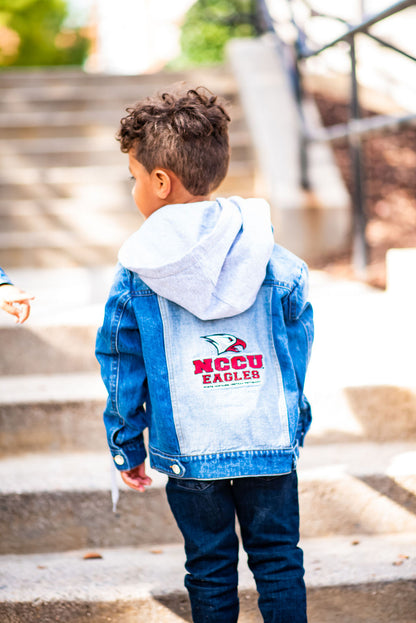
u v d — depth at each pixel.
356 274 3.09
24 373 2.39
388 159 4.08
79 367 2.41
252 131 4.39
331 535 1.86
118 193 4.30
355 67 2.92
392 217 3.56
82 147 4.71
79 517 1.80
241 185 4.36
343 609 1.60
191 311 1.30
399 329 2.31
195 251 1.24
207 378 1.31
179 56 7.55
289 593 1.33
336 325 2.38
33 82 5.37
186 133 1.26
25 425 2.07
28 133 4.82
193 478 1.30
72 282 3.32
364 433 2.11
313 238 3.59
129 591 1.56
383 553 1.73
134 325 1.34
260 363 1.33
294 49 3.63
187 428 1.31
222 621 1.36
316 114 4.36
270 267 1.37
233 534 1.40
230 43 5.32
